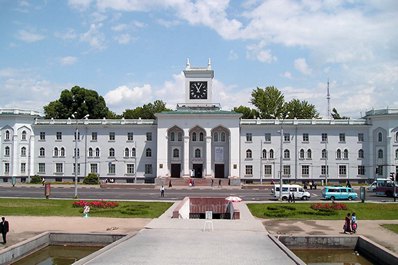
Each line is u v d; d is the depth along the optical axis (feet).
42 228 126.93
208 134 322.34
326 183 315.78
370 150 329.31
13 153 332.39
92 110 425.69
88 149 340.39
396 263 90.48
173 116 322.75
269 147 335.06
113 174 338.54
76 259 108.06
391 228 130.31
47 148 342.03
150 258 88.17
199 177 329.31
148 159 337.11
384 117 322.14
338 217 152.05
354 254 112.37
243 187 286.87
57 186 291.79
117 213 156.66
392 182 243.81
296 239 114.42
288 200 203.00
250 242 105.09
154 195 228.63
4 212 157.48
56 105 423.64
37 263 104.53
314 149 333.42
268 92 468.34
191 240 107.14
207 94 338.75
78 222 138.10
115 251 94.48
